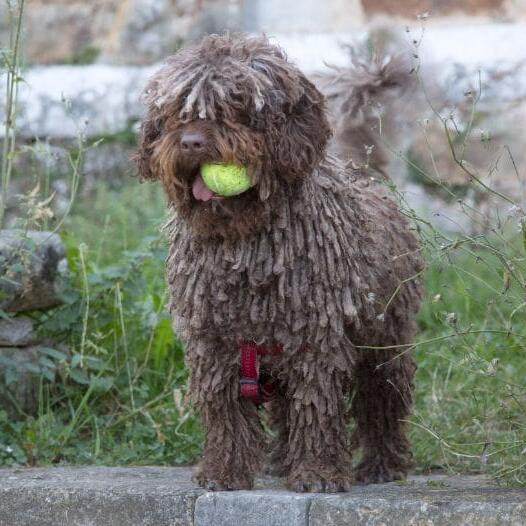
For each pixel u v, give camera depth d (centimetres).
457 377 1212
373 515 765
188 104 770
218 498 809
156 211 1641
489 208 1452
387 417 961
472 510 742
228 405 858
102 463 1040
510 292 1236
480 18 1786
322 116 817
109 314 1180
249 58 800
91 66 1919
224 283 814
